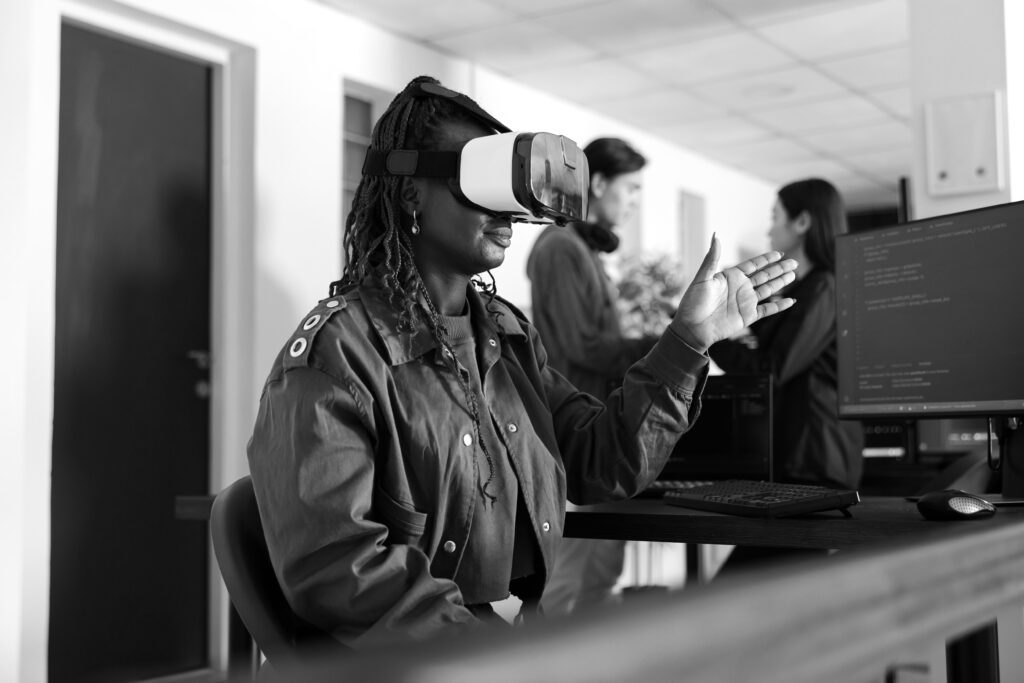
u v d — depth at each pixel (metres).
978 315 1.54
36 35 3.38
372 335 1.08
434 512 1.08
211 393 3.99
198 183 4.02
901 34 5.04
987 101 3.50
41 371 3.31
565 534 1.46
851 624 0.26
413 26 4.82
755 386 2.00
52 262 3.38
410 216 1.15
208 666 3.88
